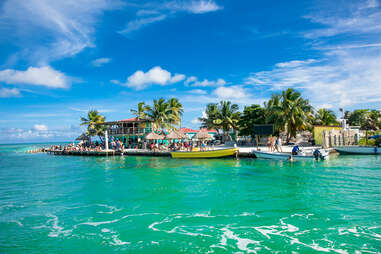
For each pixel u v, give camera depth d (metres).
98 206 12.23
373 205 11.27
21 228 9.61
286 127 40.50
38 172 24.66
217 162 28.05
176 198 13.23
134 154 38.75
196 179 18.23
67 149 50.94
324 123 55.16
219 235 8.62
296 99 39.69
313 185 15.31
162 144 43.50
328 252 7.33
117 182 18.03
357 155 31.11
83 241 8.44
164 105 49.62
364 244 7.75
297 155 26.20
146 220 10.17
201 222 9.81
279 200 12.42
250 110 47.50
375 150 30.97
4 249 7.94
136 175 20.84
